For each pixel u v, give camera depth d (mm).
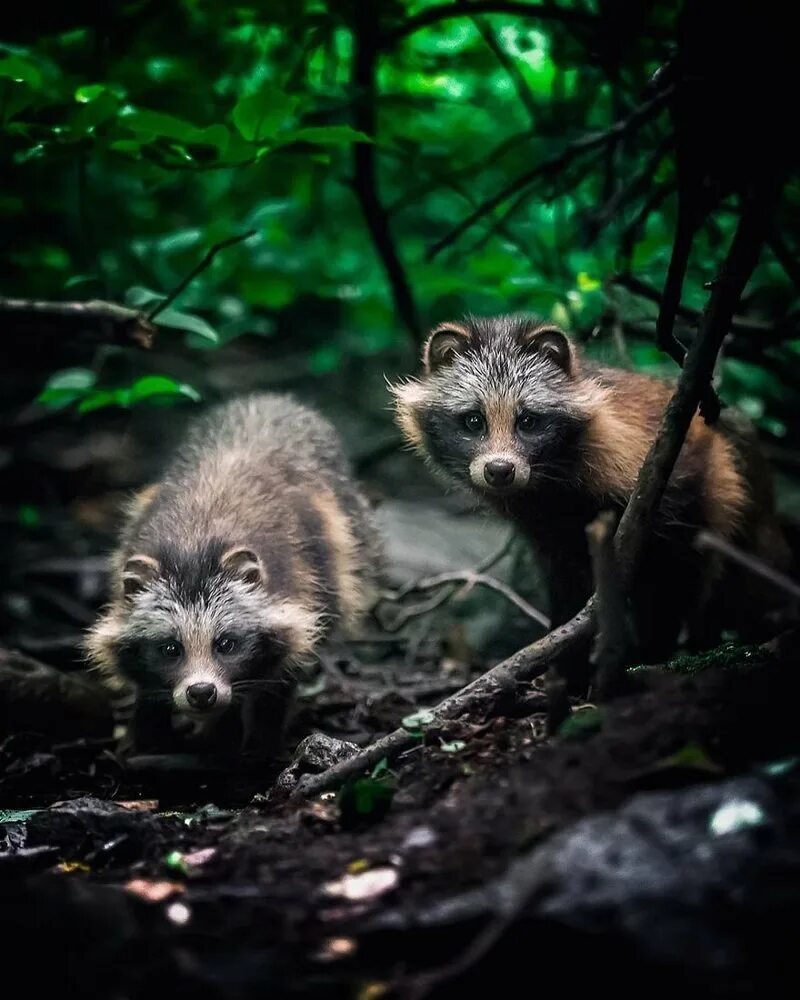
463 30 10516
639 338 9102
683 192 6059
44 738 7738
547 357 7652
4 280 11234
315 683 8797
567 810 4395
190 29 9750
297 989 3768
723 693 5043
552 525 7738
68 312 7914
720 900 3609
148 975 3855
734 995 3436
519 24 9477
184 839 5199
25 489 12383
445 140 10805
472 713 5863
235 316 12977
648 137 8414
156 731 7637
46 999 3867
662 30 7648
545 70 11016
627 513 5863
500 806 4574
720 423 8039
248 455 8531
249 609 7422
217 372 14656
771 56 5809
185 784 7070
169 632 7367
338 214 12969
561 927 3625
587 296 9203
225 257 11594
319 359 14055
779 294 9109
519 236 10305
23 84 6895
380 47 9008
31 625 10258
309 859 4609
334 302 14836
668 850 3791
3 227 11141
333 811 5238
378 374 14734
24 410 13000
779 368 8703
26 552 11344
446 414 7832
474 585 9273
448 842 4434
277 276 11820
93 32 9477
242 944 3990
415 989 3736
